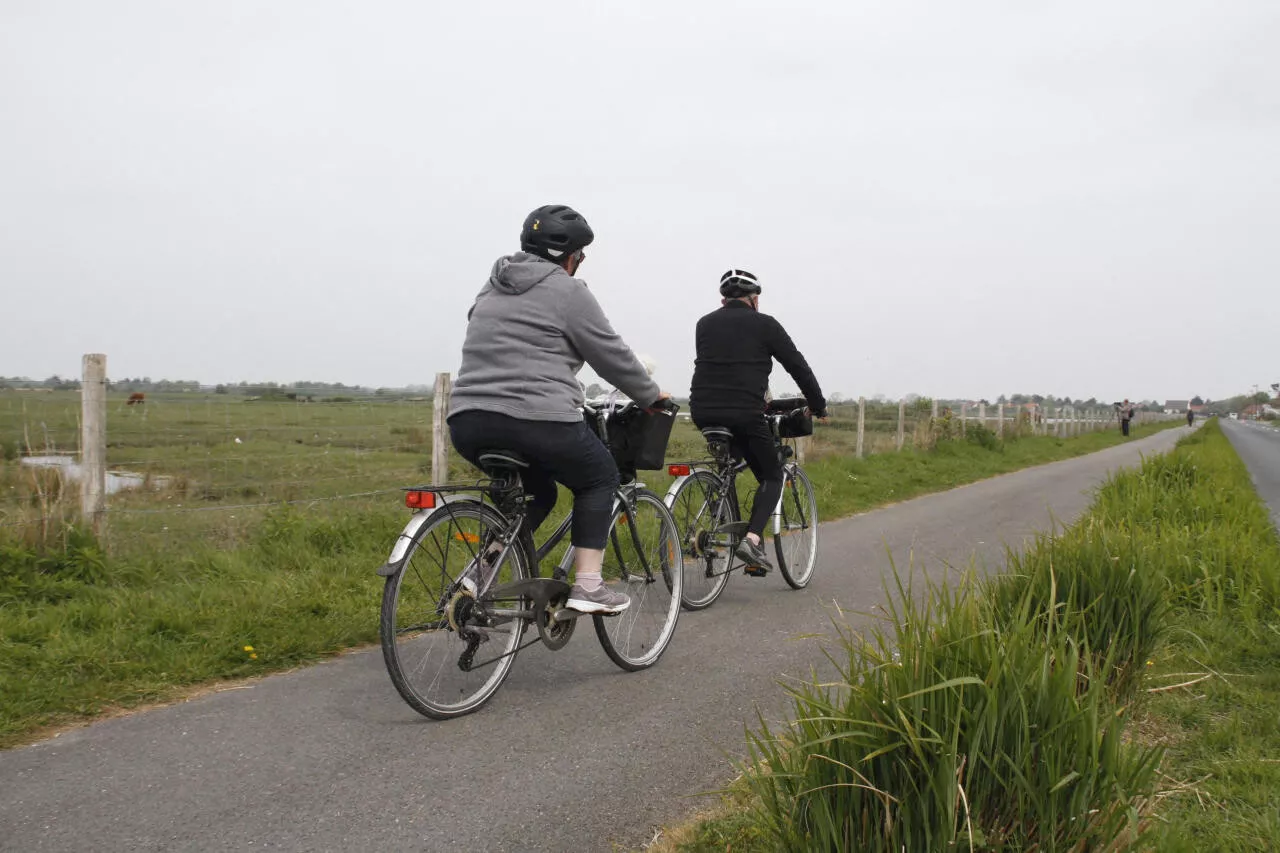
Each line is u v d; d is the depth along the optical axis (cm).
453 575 360
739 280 570
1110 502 900
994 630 235
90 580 519
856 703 224
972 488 1419
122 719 346
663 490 853
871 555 773
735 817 271
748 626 522
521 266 370
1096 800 210
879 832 210
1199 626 479
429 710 351
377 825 266
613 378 380
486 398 358
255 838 255
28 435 584
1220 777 295
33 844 247
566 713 370
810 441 1634
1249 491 1159
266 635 441
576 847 259
